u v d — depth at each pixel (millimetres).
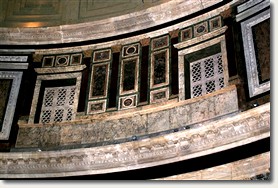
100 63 17281
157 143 14039
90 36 17875
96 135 15453
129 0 18688
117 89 16391
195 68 15984
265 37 14906
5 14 19219
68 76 17203
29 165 14883
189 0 16797
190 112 14773
